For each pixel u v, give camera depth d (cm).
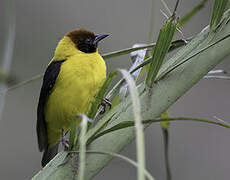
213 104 1237
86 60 873
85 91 862
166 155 552
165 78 478
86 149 472
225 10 499
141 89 480
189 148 1175
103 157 469
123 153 1167
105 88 465
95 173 470
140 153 294
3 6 1327
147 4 1336
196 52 455
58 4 1350
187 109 1237
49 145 963
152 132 1195
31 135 1224
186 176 1140
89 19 1345
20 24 1316
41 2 1345
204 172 1134
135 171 1148
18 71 1260
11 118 1222
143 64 481
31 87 1259
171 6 1287
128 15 1340
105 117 450
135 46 579
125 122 421
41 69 1284
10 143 1206
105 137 471
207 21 1276
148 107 473
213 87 1253
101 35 979
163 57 451
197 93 1251
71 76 862
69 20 1341
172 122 1212
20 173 1181
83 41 948
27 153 1213
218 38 471
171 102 474
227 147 1161
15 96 1239
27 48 1300
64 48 924
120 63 1285
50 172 483
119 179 1145
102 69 884
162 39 441
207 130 1199
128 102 477
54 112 901
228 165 1143
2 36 1280
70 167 472
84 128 339
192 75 472
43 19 1334
